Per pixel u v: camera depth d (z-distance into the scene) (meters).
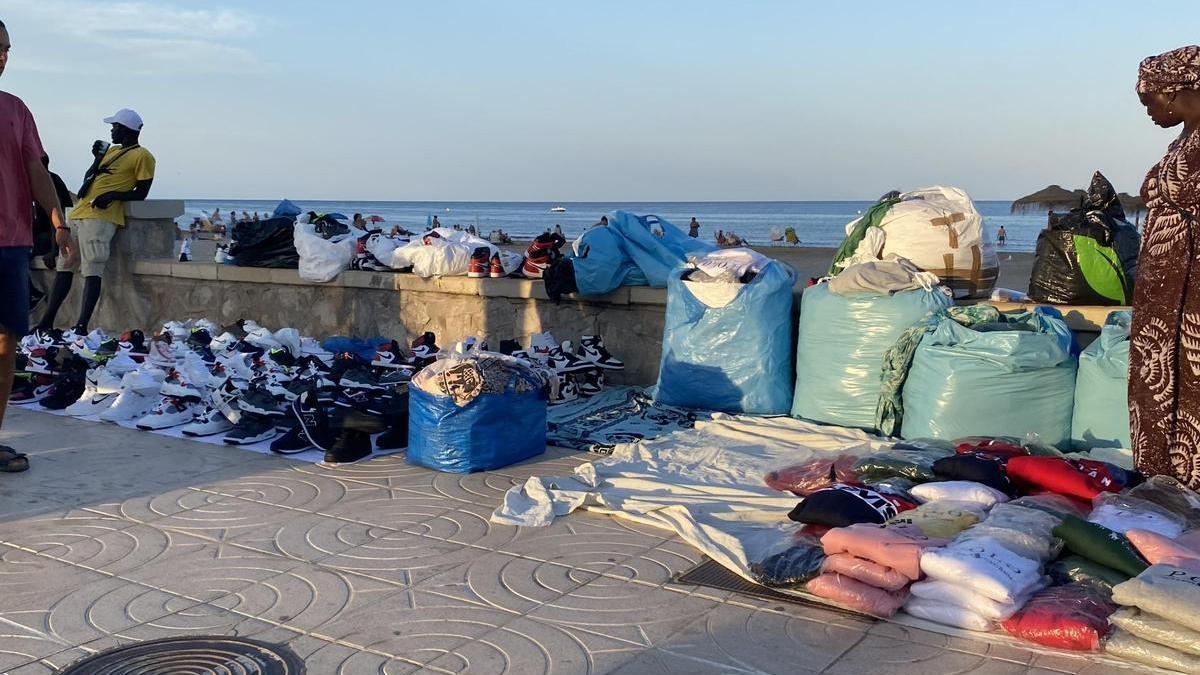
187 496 5.27
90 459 6.03
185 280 10.26
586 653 3.43
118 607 3.84
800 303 7.05
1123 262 6.03
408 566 4.26
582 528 4.75
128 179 10.02
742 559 4.20
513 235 73.94
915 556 3.71
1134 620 3.36
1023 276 26.73
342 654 3.44
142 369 7.35
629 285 8.02
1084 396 5.45
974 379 5.48
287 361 7.37
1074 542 3.83
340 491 5.36
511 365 6.05
